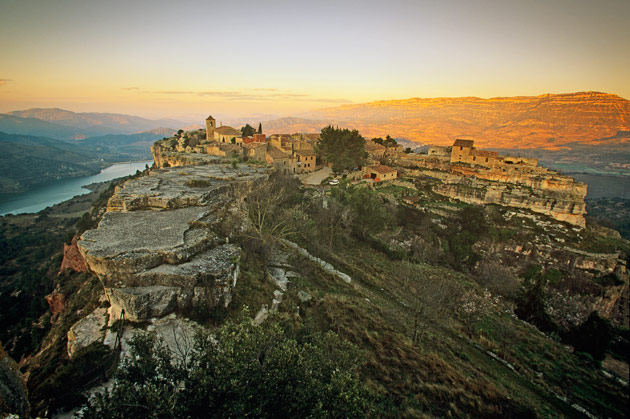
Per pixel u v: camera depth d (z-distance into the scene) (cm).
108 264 2245
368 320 3181
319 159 9762
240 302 2497
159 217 3219
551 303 6078
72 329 2128
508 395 2672
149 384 1231
